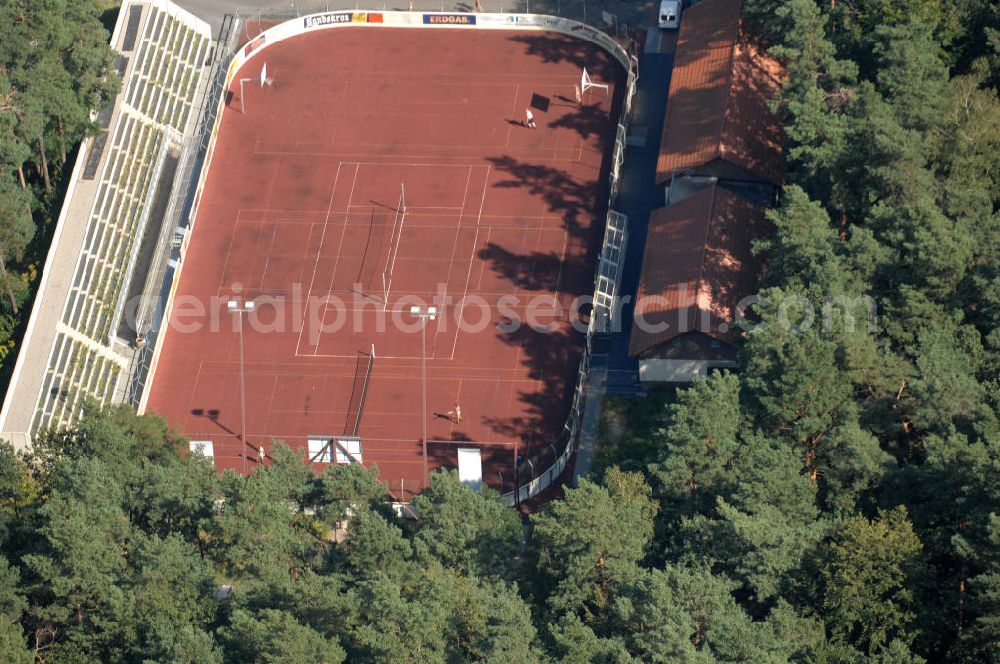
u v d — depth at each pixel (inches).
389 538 7076.8
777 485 7121.1
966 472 6968.5
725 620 6501.0
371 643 6471.5
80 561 6958.7
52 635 7076.8
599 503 7017.7
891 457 7249.0
